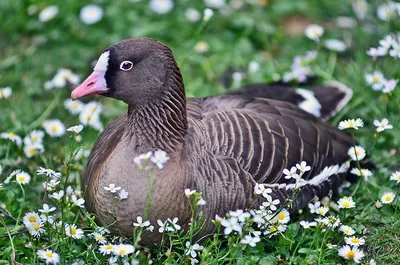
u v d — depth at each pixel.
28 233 10.49
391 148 12.97
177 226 9.71
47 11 15.64
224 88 14.74
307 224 10.28
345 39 16.16
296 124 11.37
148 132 10.27
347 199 10.82
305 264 10.02
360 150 11.66
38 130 13.31
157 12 15.94
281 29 16.52
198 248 9.71
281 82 14.16
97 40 16.02
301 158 11.04
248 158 10.50
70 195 11.05
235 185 10.25
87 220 10.61
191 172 10.05
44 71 15.24
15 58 15.46
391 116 13.44
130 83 10.30
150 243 10.23
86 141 12.99
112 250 9.53
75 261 9.96
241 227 9.93
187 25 16.09
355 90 14.22
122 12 16.33
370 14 15.81
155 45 10.34
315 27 14.86
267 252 10.72
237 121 10.81
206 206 10.07
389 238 10.78
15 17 16.30
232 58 15.46
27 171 12.17
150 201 9.62
